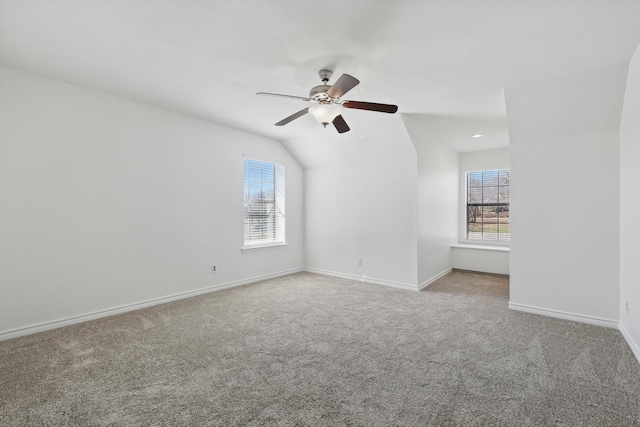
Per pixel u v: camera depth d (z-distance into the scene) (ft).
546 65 8.32
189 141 13.11
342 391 6.42
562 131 10.37
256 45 7.48
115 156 11.00
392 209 15.05
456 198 19.21
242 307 11.85
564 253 10.54
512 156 11.39
